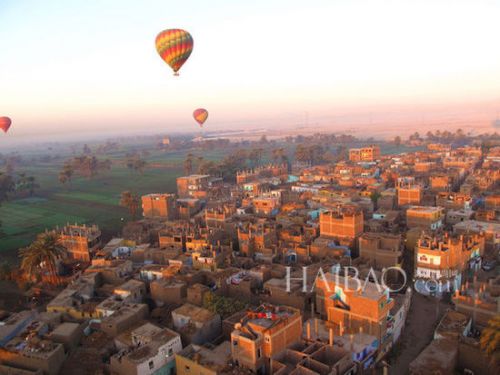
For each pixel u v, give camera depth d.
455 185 172.88
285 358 56.47
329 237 107.56
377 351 60.69
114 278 88.56
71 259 108.81
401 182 160.62
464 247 87.12
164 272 87.25
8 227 157.12
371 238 93.94
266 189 180.12
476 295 67.94
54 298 84.81
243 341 54.69
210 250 95.12
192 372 56.38
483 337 54.56
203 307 73.44
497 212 117.75
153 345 58.75
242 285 81.25
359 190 156.50
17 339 63.84
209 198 168.25
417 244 88.12
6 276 98.38
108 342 64.56
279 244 104.25
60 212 181.62
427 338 67.75
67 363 60.38
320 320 66.94
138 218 163.12
